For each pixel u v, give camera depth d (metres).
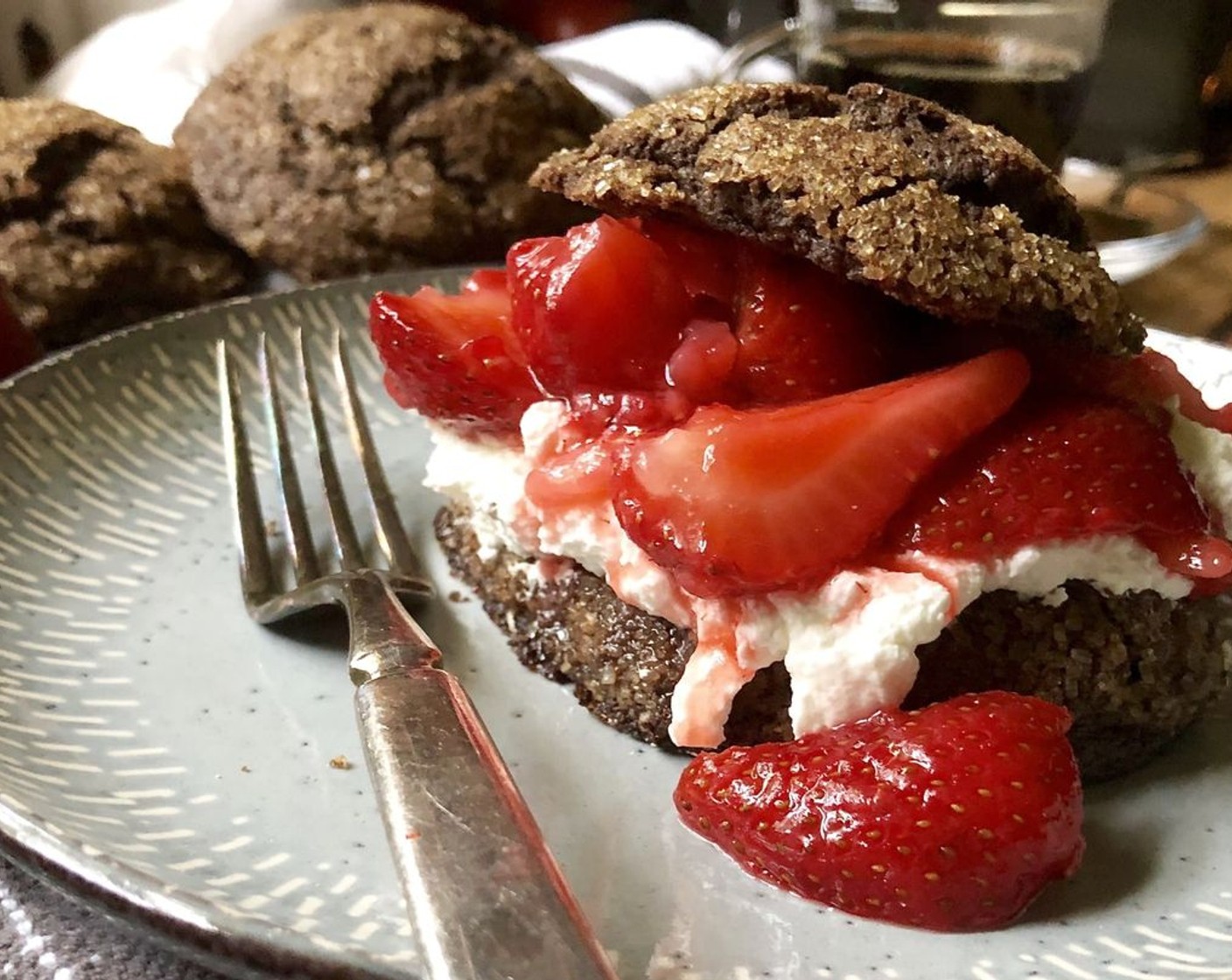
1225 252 0.26
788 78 0.31
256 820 0.12
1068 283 0.12
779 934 0.11
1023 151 0.13
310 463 0.19
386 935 0.10
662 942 0.11
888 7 0.24
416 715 0.11
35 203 0.24
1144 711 0.13
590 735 0.14
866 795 0.11
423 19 0.26
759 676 0.13
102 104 0.31
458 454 0.17
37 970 0.10
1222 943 0.10
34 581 0.15
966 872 0.11
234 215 0.25
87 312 0.24
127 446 0.18
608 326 0.14
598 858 0.12
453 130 0.25
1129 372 0.13
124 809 0.12
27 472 0.17
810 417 0.12
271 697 0.14
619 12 0.42
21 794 0.11
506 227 0.25
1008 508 0.12
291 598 0.15
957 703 0.12
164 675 0.14
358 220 0.24
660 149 0.14
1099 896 0.11
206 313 0.20
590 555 0.14
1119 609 0.13
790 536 0.12
